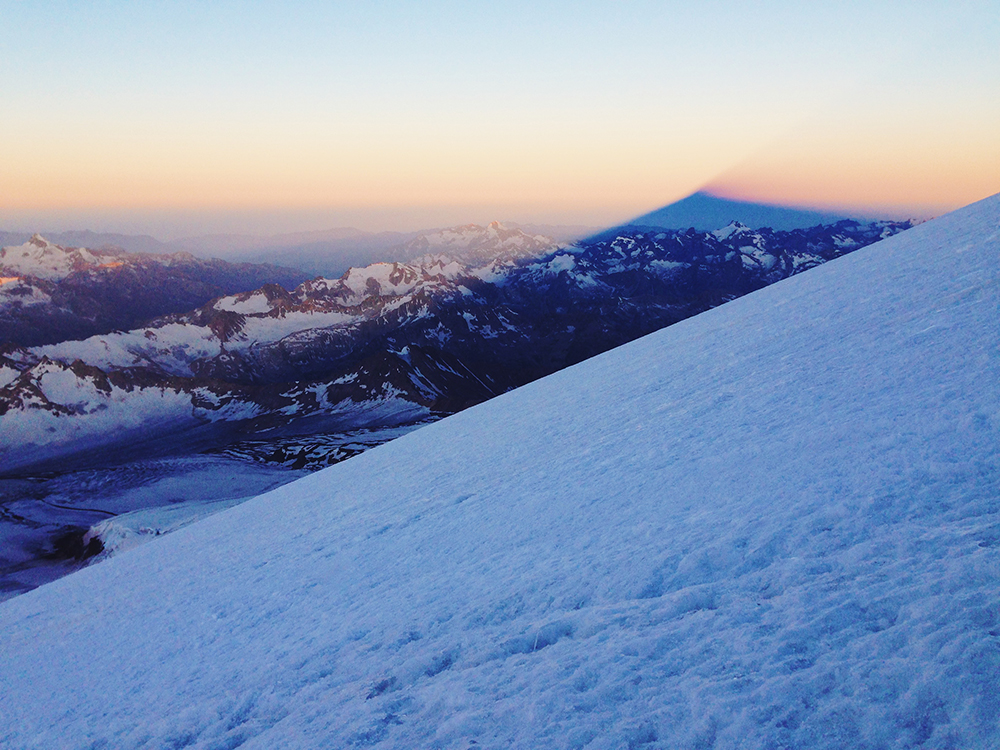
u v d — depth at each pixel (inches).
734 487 322.3
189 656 406.3
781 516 260.7
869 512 235.5
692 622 204.1
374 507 729.0
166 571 794.8
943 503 221.5
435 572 391.5
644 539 300.4
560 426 815.7
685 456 425.1
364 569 472.7
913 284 760.3
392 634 304.2
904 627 161.3
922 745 124.7
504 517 463.5
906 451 276.8
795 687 153.9
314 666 302.0
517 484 563.8
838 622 174.4
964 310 508.1
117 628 566.6
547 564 322.0
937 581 174.7
